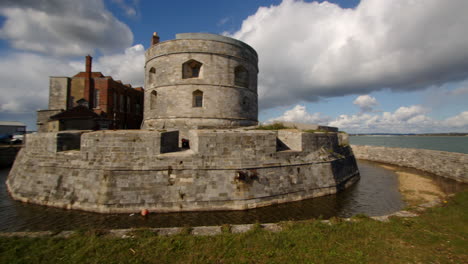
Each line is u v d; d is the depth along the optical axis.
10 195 17.67
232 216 14.24
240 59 26.45
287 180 17.56
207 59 24.48
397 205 17.14
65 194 15.20
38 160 16.83
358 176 26.95
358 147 48.81
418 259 7.12
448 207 11.75
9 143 41.62
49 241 8.27
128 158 15.12
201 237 8.54
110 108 33.53
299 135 19.23
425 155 32.44
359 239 8.44
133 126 39.84
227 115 25.14
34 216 13.73
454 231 9.03
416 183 24.48
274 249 7.68
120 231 9.23
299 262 6.93
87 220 13.26
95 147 15.38
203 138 15.70
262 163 16.78
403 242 8.21
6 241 8.30
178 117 24.11
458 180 25.34
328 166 20.20
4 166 33.97
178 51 24.36
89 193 14.72
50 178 15.99
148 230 9.22
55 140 16.30
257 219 13.89
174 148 17.70
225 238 8.45
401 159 37.66
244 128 24.03
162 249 7.70
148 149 15.25
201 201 14.89
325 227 9.38
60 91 32.22
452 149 62.09
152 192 14.68
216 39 26.59
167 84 24.59
